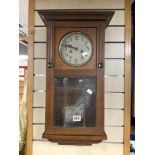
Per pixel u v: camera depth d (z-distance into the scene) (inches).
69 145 54.6
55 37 50.2
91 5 54.9
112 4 54.7
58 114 51.1
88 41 50.1
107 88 54.4
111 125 54.3
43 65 54.9
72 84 51.6
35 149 54.8
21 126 53.8
